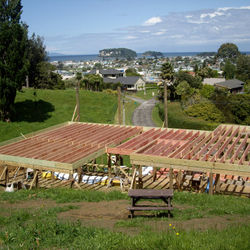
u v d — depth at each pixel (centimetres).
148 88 8756
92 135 1822
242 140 1650
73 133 1891
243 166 1093
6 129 2744
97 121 3591
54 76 5778
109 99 4706
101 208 925
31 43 5225
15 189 1423
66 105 3922
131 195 792
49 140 1744
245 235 598
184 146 1425
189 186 1430
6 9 2611
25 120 3105
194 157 1256
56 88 5684
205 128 3250
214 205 929
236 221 750
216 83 6569
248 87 6191
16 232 669
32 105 3609
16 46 2544
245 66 8975
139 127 1964
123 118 4016
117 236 614
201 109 3584
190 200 992
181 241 567
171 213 836
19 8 2698
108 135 1789
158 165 1238
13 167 1822
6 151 1549
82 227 692
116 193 1115
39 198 1088
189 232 636
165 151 1328
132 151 1450
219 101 3741
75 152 1485
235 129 1755
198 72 7844
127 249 567
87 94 4684
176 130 1827
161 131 1822
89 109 4006
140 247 567
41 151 1523
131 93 7394
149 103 5544
